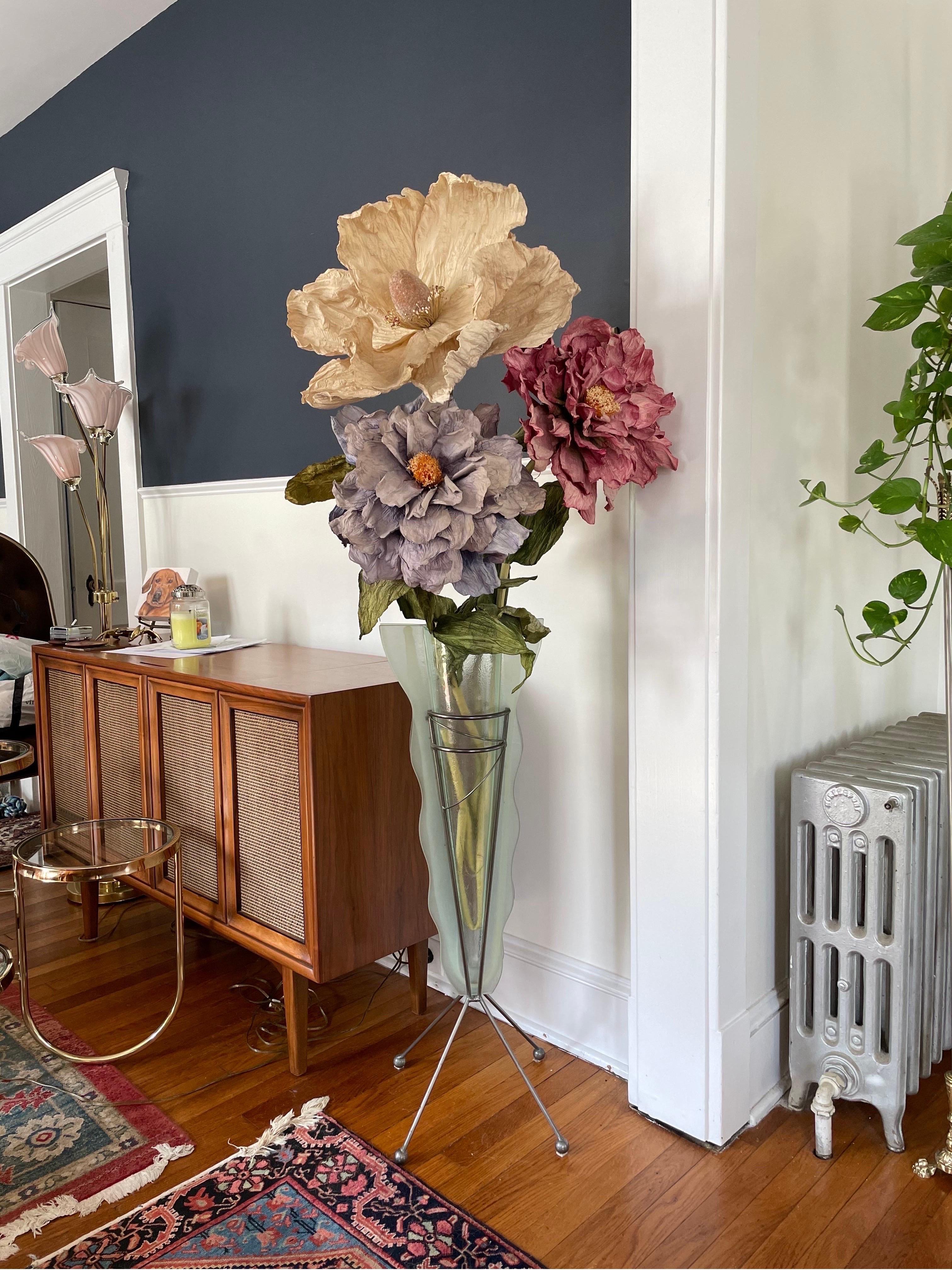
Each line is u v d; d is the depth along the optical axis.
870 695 2.34
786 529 1.94
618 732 2.02
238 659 2.51
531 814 2.22
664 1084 1.84
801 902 1.85
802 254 1.92
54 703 2.97
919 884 1.76
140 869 2.02
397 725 2.09
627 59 1.91
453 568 1.32
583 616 2.07
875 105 2.15
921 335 1.63
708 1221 1.57
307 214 2.74
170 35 3.20
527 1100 1.94
